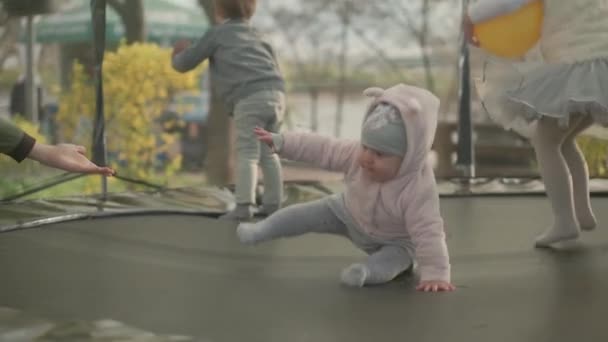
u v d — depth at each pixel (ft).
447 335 5.04
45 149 6.55
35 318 5.09
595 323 5.33
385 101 6.40
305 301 5.90
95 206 10.44
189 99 21.65
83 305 5.74
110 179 17.76
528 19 7.97
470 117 13.78
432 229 6.39
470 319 5.42
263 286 6.41
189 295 6.07
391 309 5.67
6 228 8.92
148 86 18.71
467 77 13.71
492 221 9.85
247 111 10.23
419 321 5.36
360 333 5.07
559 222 8.10
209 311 5.60
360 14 22.77
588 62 7.57
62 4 17.71
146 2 21.27
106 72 18.42
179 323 5.27
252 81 10.27
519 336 5.02
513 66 7.86
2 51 18.54
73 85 18.20
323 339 4.93
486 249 8.09
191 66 10.77
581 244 8.28
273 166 10.43
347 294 6.14
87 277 6.69
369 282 6.48
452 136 21.83
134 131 18.76
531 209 10.80
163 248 8.05
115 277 6.70
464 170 13.76
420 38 22.62
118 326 4.96
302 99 23.09
